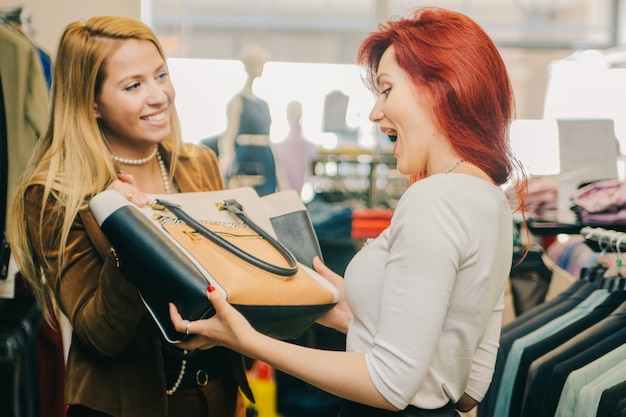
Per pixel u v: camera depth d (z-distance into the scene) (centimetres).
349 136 548
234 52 829
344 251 328
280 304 136
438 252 115
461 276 120
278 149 526
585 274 200
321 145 545
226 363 165
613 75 320
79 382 153
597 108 320
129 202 137
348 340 134
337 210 338
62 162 154
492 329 142
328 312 156
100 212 135
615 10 866
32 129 210
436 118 124
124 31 157
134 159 167
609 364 159
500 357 195
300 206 174
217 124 508
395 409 119
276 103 532
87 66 154
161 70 162
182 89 506
